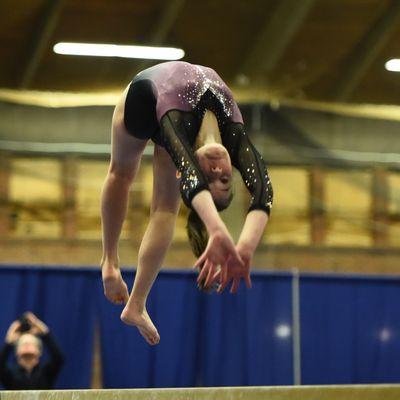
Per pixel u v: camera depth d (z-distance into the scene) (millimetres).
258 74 22844
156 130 6438
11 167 22516
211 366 18672
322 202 23453
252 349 18953
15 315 18031
